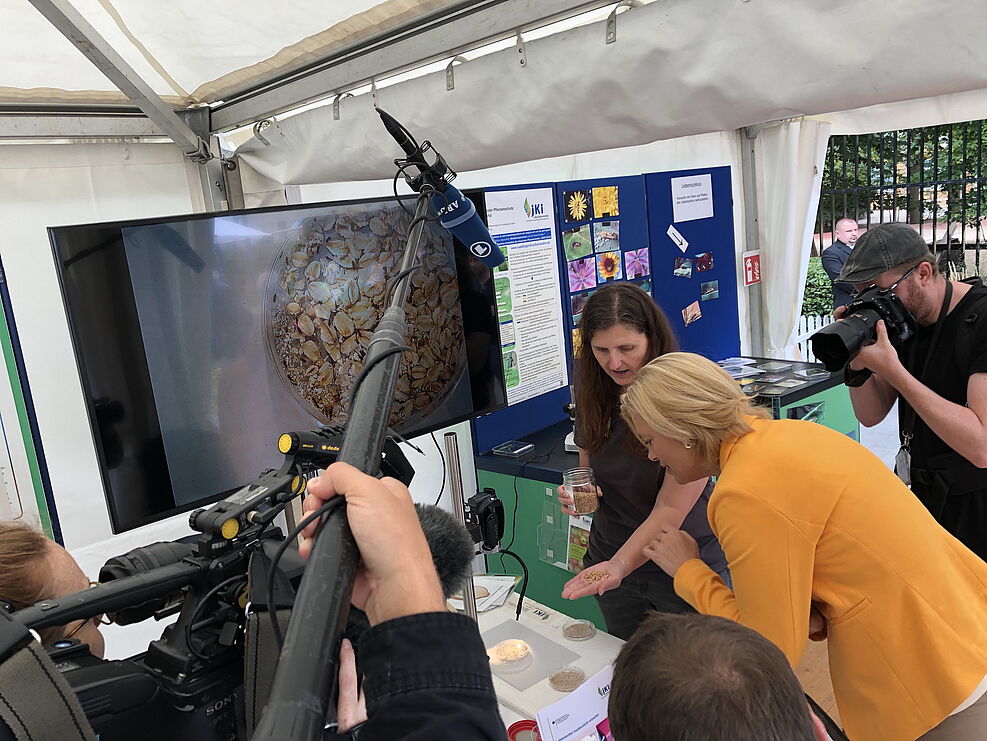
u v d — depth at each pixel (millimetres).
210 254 1515
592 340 1784
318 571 374
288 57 1841
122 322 1393
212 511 708
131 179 1983
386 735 373
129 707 602
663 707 715
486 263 1022
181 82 1945
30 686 495
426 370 1909
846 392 3369
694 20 1315
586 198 3078
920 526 1218
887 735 1223
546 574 2637
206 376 1530
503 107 1634
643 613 1923
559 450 2752
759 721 687
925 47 1094
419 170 885
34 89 1737
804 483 1182
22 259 1790
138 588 642
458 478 1335
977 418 1625
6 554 731
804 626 1187
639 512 1853
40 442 1813
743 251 4129
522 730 1270
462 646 399
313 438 769
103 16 1590
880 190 4852
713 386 1302
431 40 1646
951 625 1177
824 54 1185
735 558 1220
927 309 1806
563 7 1438
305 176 2102
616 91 1452
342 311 1751
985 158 4547
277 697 314
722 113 1345
